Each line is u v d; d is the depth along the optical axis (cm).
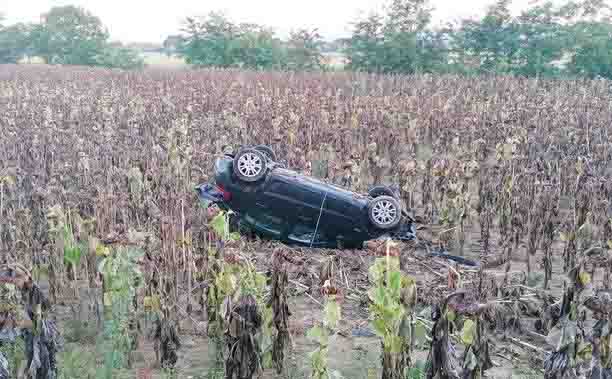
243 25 6638
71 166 1305
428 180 1411
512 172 1320
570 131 1938
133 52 8206
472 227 1312
